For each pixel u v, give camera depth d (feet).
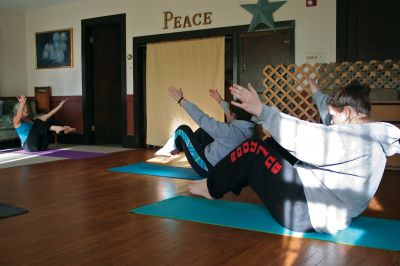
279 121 5.29
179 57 19.29
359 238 6.12
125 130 20.94
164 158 16.01
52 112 18.39
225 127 8.98
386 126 5.48
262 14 16.93
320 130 5.35
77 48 22.47
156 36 19.74
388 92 14.48
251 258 5.41
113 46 23.52
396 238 6.12
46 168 13.44
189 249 5.76
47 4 22.56
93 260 5.38
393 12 14.99
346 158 5.40
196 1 18.54
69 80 22.93
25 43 24.41
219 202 8.41
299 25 16.38
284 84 16.60
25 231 6.65
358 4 15.42
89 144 22.38
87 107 22.31
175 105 19.57
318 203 5.81
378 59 15.26
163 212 7.70
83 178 11.60
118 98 23.89
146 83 20.39
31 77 24.40
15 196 9.28
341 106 5.81
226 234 6.39
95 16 21.63
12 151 18.28
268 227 6.68
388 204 8.68
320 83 15.89
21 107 17.84
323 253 5.57
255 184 6.26
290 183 5.90
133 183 10.84
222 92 18.25
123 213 7.75
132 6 20.36
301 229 5.99
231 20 17.75
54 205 8.45
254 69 17.43
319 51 16.08
